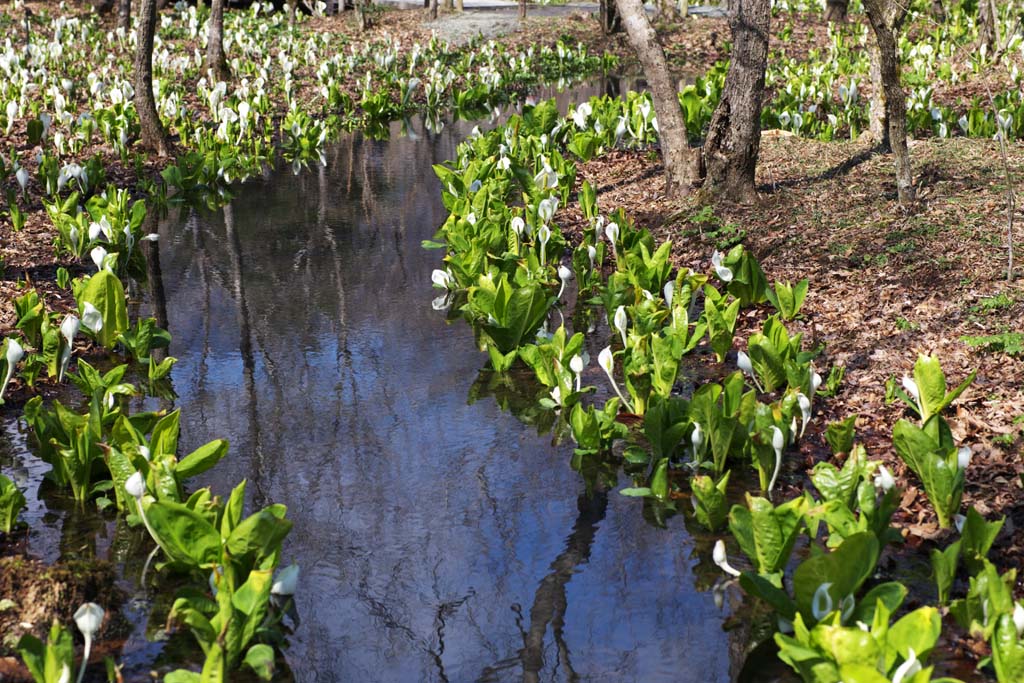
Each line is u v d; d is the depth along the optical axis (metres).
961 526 4.61
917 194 10.28
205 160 13.22
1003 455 5.41
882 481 4.50
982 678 3.79
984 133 13.52
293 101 19.02
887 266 8.52
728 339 7.16
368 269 9.84
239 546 4.13
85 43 23.67
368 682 3.94
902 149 9.77
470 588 4.62
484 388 7.08
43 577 4.23
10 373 6.22
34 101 15.95
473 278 8.91
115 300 7.42
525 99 22.22
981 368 6.50
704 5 38.56
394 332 8.18
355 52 24.62
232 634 3.77
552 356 6.66
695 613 4.39
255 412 6.60
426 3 33.56
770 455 5.27
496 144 13.50
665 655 4.10
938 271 8.18
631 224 10.72
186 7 30.84
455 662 4.06
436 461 5.94
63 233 9.52
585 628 4.30
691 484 5.20
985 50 19.38
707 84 17.06
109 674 3.55
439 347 7.87
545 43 29.80
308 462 5.90
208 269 9.80
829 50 26.14
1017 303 7.25
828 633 3.21
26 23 22.09
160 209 12.20
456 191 11.93
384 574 4.75
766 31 10.55
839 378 6.54
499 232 9.38
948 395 5.74
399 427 6.42
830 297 8.09
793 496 5.30
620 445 6.11
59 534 4.96
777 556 4.23
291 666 4.04
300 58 24.53
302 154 15.80
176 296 9.00
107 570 4.50
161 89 17.44
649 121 15.22
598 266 9.68
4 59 18.38
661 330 7.31
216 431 6.29
